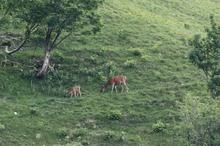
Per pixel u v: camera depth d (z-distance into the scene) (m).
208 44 118.94
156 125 122.50
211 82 118.12
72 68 147.25
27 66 146.12
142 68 149.12
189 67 150.88
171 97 134.75
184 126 108.88
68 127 122.50
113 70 146.88
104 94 136.25
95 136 119.25
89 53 154.75
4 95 133.38
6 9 139.88
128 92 137.25
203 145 106.25
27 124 121.38
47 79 141.00
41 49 155.62
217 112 106.88
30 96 134.50
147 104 131.75
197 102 109.31
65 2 137.12
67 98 133.88
